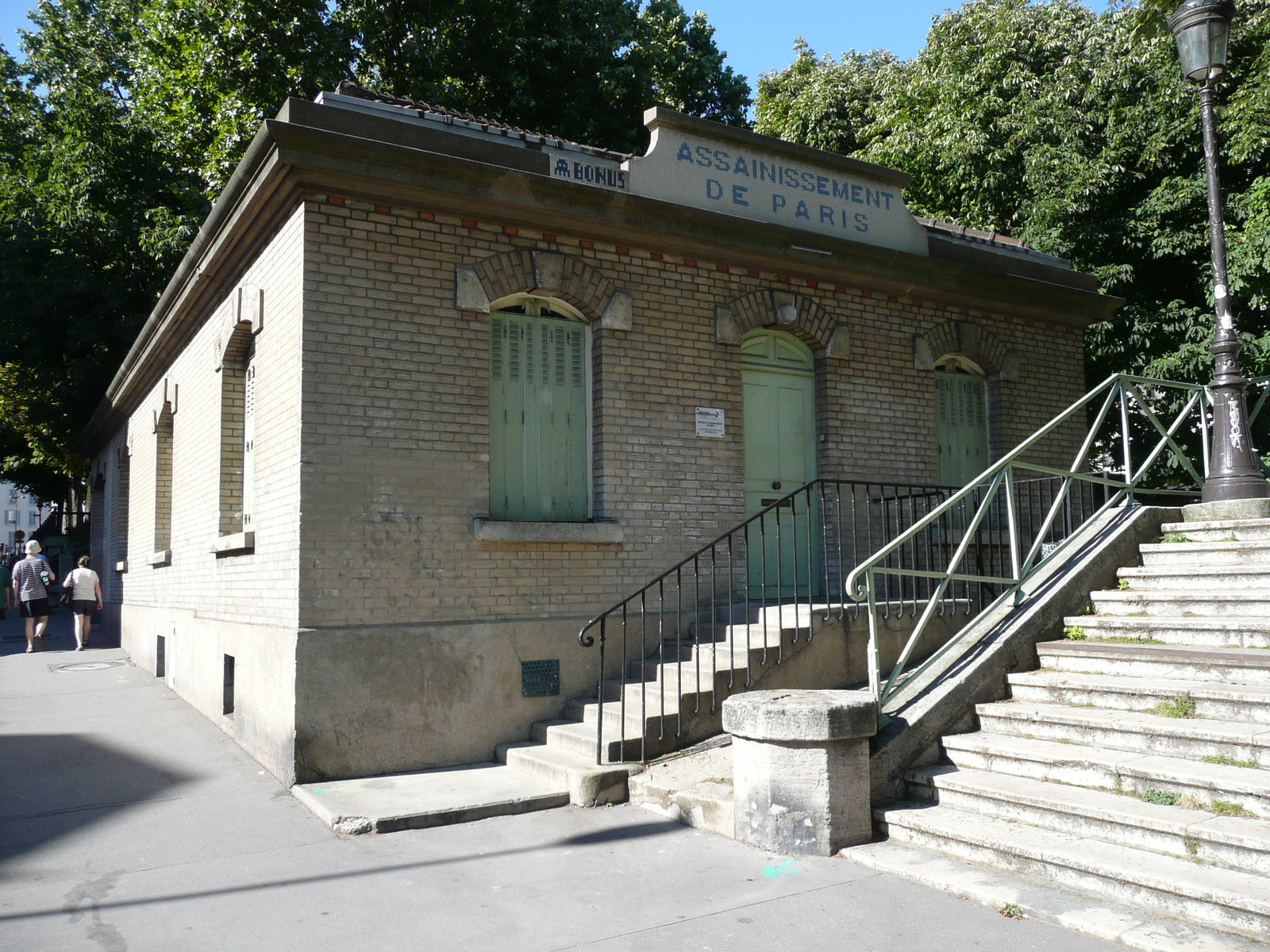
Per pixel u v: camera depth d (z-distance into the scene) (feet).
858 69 78.23
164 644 42.70
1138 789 15.55
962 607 28.48
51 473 96.99
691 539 28.27
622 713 21.58
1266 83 45.24
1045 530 23.62
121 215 67.46
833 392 31.94
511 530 24.95
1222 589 20.95
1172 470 47.16
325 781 22.17
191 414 37.27
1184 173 50.01
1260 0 47.98
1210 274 46.16
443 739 23.77
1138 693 17.84
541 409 27.27
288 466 23.68
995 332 36.60
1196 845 13.76
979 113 55.62
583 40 64.69
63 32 73.51
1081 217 50.03
